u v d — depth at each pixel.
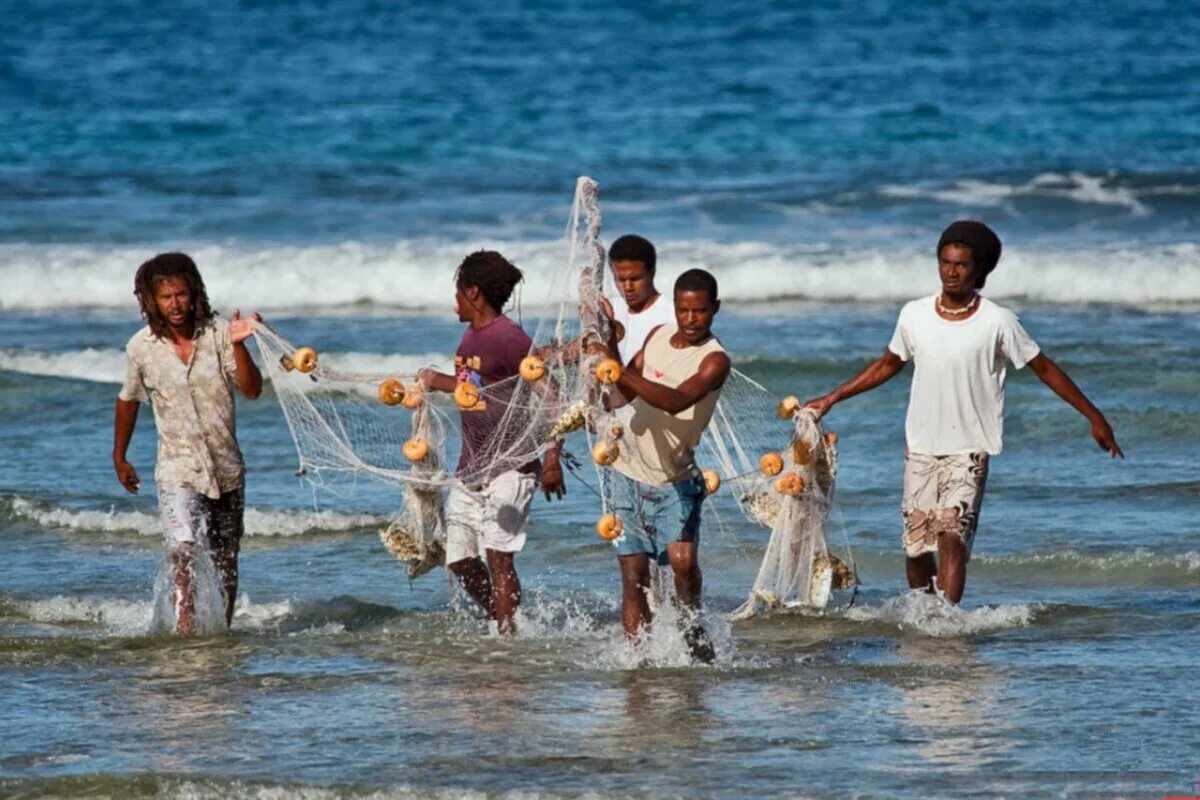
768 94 120.25
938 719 23.83
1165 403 46.75
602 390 25.77
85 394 50.53
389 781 21.47
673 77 128.00
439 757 22.41
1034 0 171.00
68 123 108.69
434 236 75.12
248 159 97.00
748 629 29.34
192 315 28.45
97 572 33.91
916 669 26.39
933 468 29.00
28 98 118.88
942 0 171.62
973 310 28.64
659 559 26.42
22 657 27.47
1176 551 33.78
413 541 29.73
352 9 169.75
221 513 29.12
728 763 22.05
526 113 112.88
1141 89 121.38
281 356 28.84
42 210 81.19
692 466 26.23
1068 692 25.03
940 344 28.67
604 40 148.00
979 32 151.88
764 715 24.11
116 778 21.61
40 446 44.88
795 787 21.06
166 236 75.50
